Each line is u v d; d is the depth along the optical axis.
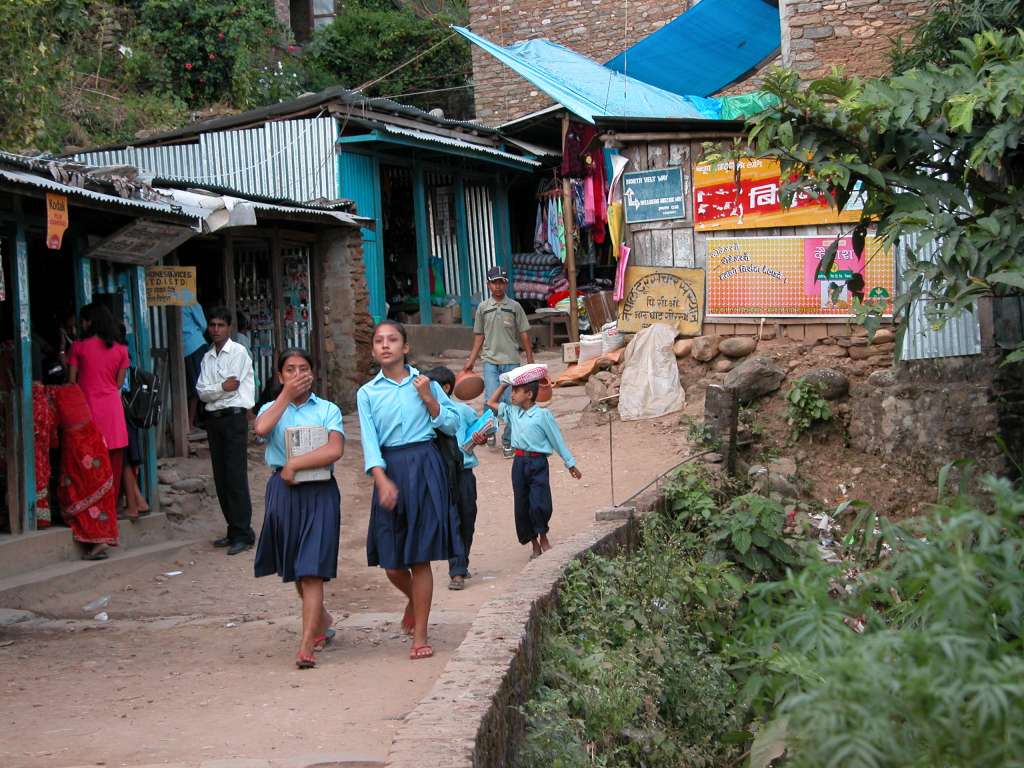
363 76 27.50
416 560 6.07
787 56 14.48
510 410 9.04
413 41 27.69
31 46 15.48
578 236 19.02
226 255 13.86
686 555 8.98
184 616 7.93
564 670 5.81
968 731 3.00
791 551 9.16
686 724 6.65
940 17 11.73
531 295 21.05
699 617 7.98
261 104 23.73
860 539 6.45
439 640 6.77
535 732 4.88
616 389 13.45
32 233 9.73
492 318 12.52
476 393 9.09
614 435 12.63
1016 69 6.72
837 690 3.08
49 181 8.24
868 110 7.14
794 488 11.27
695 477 9.97
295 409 6.39
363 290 15.73
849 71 14.27
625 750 5.74
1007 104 6.62
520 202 22.77
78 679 6.15
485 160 19.77
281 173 17.27
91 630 7.52
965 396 11.12
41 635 7.41
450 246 19.84
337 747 4.55
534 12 23.78
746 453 11.90
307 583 6.20
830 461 11.81
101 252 9.86
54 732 5.02
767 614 4.29
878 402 11.71
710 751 6.57
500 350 12.49
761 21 16.83
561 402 13.81
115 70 22.33
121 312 10.45
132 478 9.86
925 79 7.14
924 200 7.28
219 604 8.35
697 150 13.31
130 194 9.35
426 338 18.17
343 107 16.97
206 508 11.06
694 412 12.72
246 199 13.11
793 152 7.61
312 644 6.18
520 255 21.33
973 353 11.58
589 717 5.58
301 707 5.29
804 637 3.77
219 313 9.83
